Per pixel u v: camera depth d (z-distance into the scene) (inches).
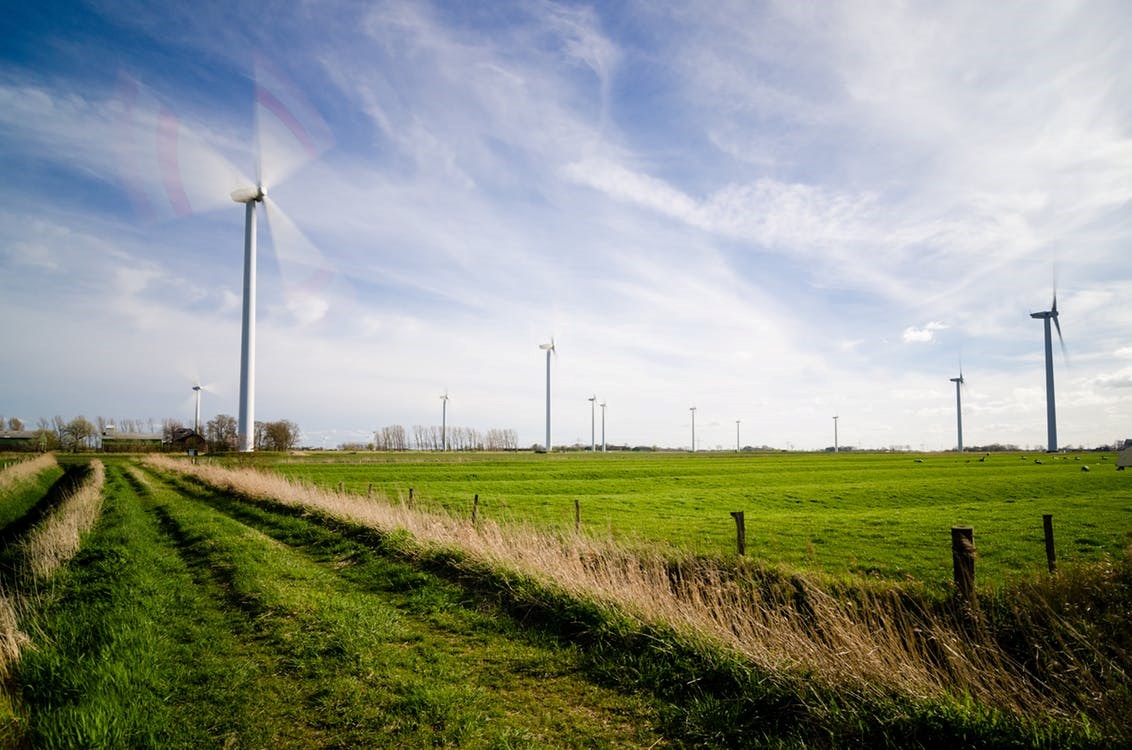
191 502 1066.1
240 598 389.1
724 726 219.8
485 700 241.6
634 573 404.2
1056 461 3250.5
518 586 390.3
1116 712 199.0
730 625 316.8
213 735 213.3
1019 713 206.5
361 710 231.1
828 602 321.4
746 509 1218.0
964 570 292.0
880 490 1571.1
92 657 270.2
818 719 218.8
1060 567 347.6
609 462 3371.1
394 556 519.2
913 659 255.4
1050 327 4313.5
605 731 218.5
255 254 2647.6
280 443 4677.7
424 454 4621.1
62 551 541.0
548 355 4584.2
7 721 210.2
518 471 2384.4
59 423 5684.1
